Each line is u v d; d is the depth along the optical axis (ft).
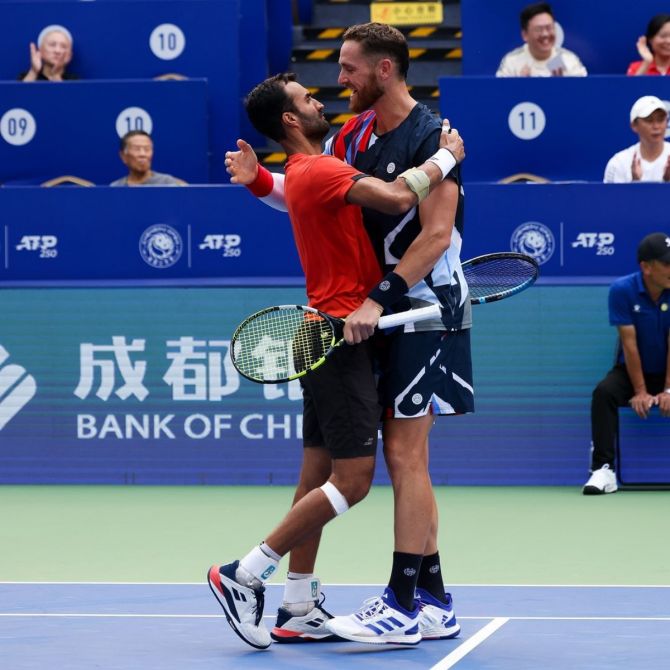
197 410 67.56
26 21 84.07
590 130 74.13
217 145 83.25
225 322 67.10
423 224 33.30
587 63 84.12
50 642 33.83
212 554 49.24
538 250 66.69
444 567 46.06
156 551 49.93
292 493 64.80
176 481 67.56
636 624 35.81
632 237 66.69
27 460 68.28
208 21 82.94
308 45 98.89
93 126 77.41
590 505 60.54
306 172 33.65
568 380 66.33
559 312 66.23
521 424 66.54
